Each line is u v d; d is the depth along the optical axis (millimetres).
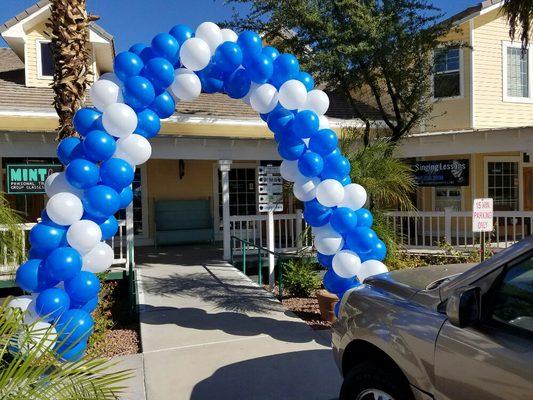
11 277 7891
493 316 2566
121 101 5188
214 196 13945
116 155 5125
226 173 10562
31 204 12172
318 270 9203
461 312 2518
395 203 11398
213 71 5695
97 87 5023
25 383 2379
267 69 5551
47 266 4625
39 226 4789
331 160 5793
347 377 3428
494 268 2670
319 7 10562
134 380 4625
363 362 3404
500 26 13141
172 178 13516
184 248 12688
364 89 14328
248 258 10523
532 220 9383
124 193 5312
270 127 5934
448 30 11117
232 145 10555
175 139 10180
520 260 2586
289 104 5602
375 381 3160
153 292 7996
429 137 10906
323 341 5656
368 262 5668
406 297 3230
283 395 4277
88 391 2574
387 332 3123
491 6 12758
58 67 6156
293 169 5961
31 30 12117
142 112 5316
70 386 2512
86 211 4934
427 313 2926
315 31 10562
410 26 10625
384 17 10359
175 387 4461
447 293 2938
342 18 10562
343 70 10445
